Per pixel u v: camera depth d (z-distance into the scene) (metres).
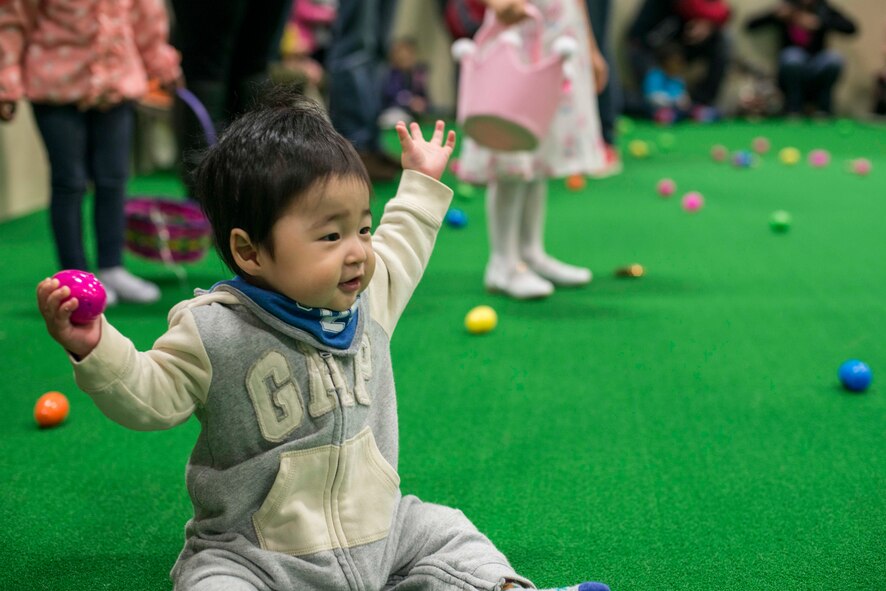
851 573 1.55
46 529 1.73
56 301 1.08
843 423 2.19
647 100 10.24
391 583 1.39
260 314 1.26
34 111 2.95
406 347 2.75
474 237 4.32
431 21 10.17
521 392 2.39
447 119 9.52
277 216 1.21
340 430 1.29
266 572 1.25
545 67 2.70
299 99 1.35
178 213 3.53
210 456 1.29
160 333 2.85
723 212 4.97
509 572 1.29
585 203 5.20
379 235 1.47
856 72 11.23
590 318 3.05
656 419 2.22
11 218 4.67
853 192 5.64
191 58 3.75
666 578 1.54
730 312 3.12
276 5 3.96
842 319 3.05
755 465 1.97
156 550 1.66
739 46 11.09
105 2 2.85
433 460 2.00
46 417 2.17
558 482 1.90
